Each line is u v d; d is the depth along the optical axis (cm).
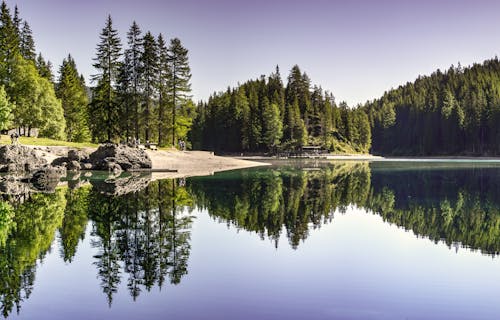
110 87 6300
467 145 13250
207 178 3778
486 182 3716
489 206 2220
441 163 8338
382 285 941
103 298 848
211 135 12862
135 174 4116
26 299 841
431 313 789
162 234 1415
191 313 778
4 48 6244
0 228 1467
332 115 14725
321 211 1998
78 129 8406
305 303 829
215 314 773
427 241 1391
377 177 4294
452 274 1027
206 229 1512
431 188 3155
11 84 6169
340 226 1634
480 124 12950
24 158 4028
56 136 6700
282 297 861
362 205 2222
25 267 1041
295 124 12562
